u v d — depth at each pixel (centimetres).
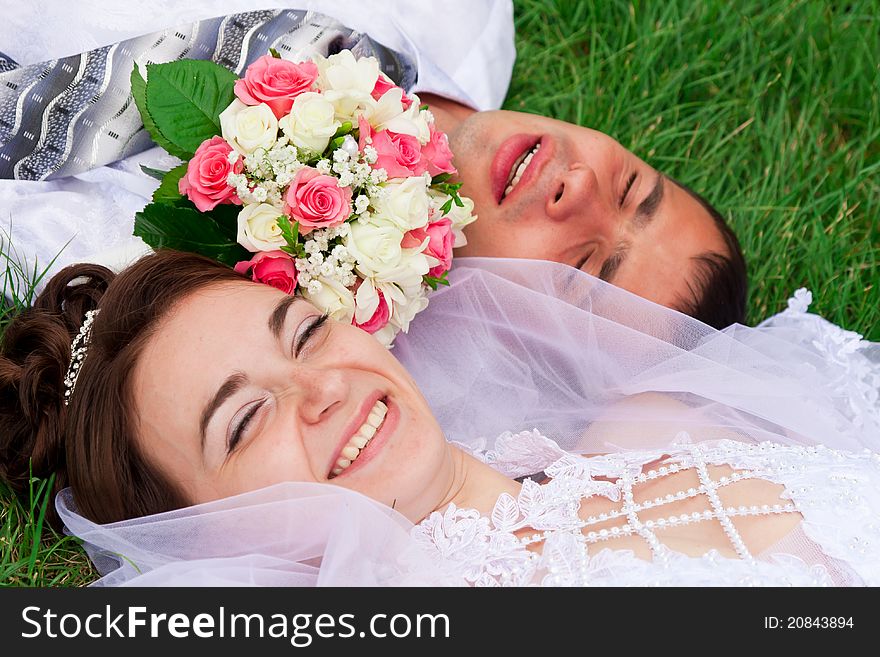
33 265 214
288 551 162
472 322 216
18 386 186
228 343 161
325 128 171
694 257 230
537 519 159
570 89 295
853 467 165
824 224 283
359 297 177
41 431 182
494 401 211
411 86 249
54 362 183
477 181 223
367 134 177
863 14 305
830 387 205
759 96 293
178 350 162
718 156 288
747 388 195
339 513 154
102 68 210
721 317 234
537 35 304
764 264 273
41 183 215
